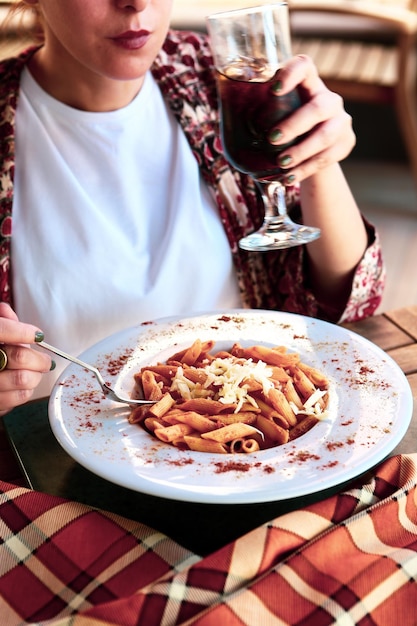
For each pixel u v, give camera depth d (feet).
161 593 2.16
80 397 3.09
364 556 2.31
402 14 9.80
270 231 3.83
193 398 3.06
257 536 2.33
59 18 3.64
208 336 3.56
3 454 3.11
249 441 2.81
